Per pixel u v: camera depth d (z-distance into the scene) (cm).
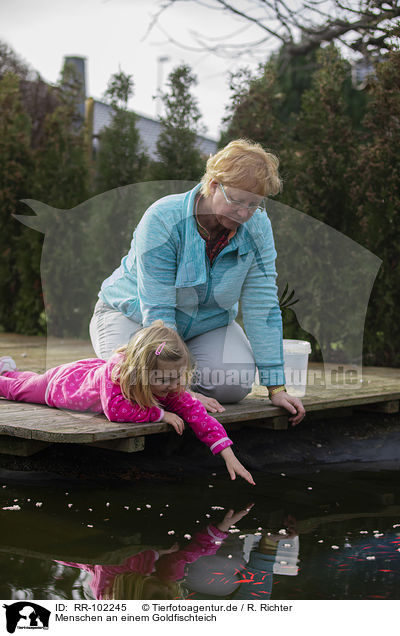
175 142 452
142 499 220
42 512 204
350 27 429
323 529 193
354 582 154
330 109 448
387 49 420
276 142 475
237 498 225
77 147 588
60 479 240
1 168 599
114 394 226
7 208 600
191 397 234
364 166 432
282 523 199
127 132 502
